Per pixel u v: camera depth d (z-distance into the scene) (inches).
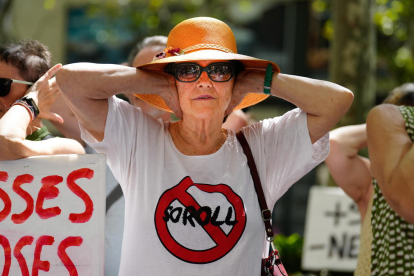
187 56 142.2
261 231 144.5
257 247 143.2
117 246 178.2
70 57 799.1
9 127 147.5
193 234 138.6
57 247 143.3
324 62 804.0
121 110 147.6
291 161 150.5
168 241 138.2
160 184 141.7
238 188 143.4
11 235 143.6
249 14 824.9
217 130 149.0
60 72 140.0
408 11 547.5
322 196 298.0
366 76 386.6
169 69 152.0
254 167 146.9
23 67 163.8
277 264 150.3
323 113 145.9
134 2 648.4
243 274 139.9
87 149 204.1
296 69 811.4
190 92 143.6
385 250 158.1
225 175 144.3
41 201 144.0
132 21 640.4
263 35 828.6
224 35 151.2
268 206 151.2
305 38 803.4
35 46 170.9
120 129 145.6
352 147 203.2
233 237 139.6
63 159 144.3
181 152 147.3
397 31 568.7
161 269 137.6
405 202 147.5
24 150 146.5
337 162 201.8
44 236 143.5
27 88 164.9
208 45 147.0
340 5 385.1
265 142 150.7
